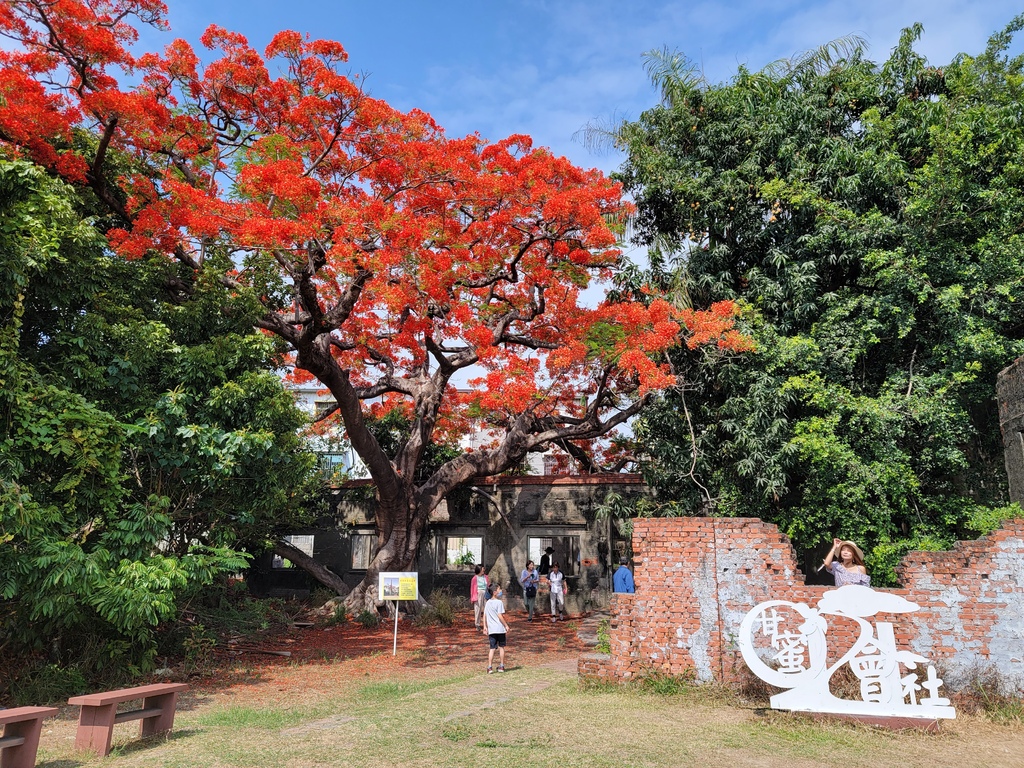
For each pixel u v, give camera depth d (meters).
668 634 8.35
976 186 12.02
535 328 16.27
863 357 12.98
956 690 7.45
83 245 9.36
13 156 9.11
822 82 14.33
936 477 12.48
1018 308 12.06
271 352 11.67
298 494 15.68
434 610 16.88
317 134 12.49
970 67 13.19
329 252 11.45
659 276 14.61
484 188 13.02
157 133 11.77
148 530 9.11
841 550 8.20
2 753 5.54
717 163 14.49
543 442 18.55
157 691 6.56
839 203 13.09
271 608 15.57
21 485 8.00
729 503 12.85
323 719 7.53
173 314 10.99
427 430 17.86
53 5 9.86
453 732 6.56
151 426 9.48
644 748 6.04
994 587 7.56
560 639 14.27
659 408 14.09
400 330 15.35
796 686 7.11
